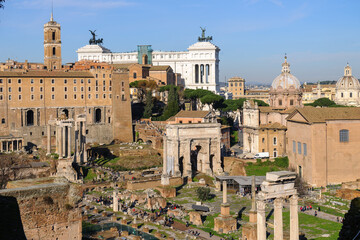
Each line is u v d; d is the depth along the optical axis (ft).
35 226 216.95
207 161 555.69
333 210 393.70
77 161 549.95
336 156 502.79
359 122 505.66
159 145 629.51
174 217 385.29
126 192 456.04
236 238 328.49
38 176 493.36
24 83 639.35
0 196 208.74
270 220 359.66
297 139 529.86
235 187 481.46
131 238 317.63
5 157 514.27
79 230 230.48
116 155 601.21
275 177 226.58
